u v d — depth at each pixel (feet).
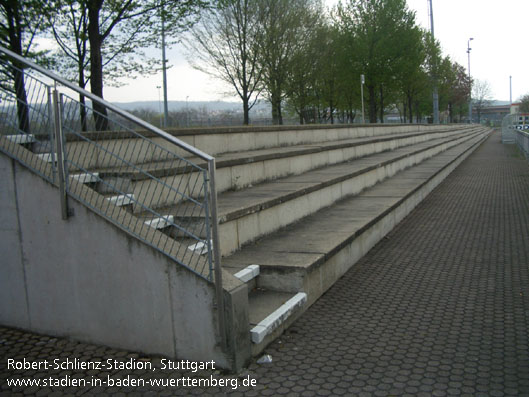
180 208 17.31
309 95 103.81
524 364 11.39
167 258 12.09
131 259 12.59
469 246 22.70
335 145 36.24
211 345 11.78
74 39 40.65
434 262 20.33
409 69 98.37
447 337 13.01
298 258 15.97
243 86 80.89
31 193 13.70
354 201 28.35
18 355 12.96
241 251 17.21
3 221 14.25
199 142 25.70
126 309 12.85
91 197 13.34
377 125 60.49
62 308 13.83
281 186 24.26
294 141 37.65
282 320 13.21
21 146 14.11
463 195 38.93
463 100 222.07
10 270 14.42
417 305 15.46
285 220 21.29
